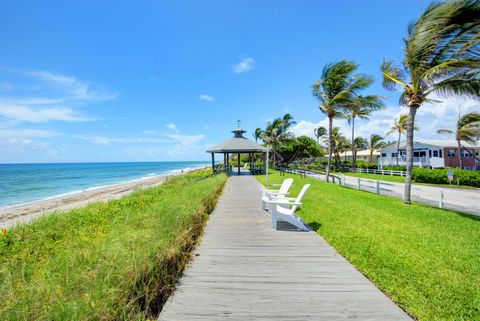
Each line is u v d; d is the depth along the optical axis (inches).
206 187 367.9
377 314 97.8
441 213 277.6
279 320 93.5
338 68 603.5
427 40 283.7
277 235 198.7
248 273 131.7
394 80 348.8
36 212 482.9
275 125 1385.3
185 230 161.2
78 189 962.1
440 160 1069.8
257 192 466.6
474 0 238.5
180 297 108.3
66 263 100.7
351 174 1127.6
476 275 129.3
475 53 270.4
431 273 131.2
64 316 70.6
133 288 94.1
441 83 311.7
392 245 172.6
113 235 141.8
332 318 95.0
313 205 316.2
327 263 145.3
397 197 416.8
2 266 110.5
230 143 949.8
